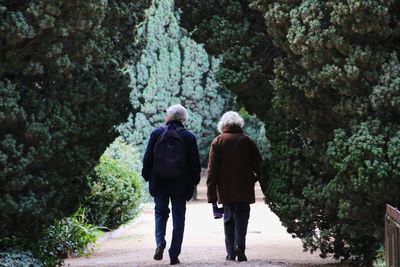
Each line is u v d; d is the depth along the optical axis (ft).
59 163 41.73
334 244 47.50
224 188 49.90
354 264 48.03
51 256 47.26
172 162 48.39
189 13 49.62
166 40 121.80
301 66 43.11
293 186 47.29
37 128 38.70
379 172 38.99
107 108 44.24
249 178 50.16
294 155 46.52
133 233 76.02
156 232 49.08
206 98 124.77
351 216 42.50
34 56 38.34
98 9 38.37
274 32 43.45
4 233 41.68
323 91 42.47
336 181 42.91
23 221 41.86
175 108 50.16
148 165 49.88
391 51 40.57
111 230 73.67
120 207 72.43
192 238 69.10
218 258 52.60
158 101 120.78
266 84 48.32
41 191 41.19
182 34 123.03
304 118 44.52
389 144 39.17
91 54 40.78
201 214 95.66
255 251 58.29
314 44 40.14
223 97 126.21
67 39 38.99
